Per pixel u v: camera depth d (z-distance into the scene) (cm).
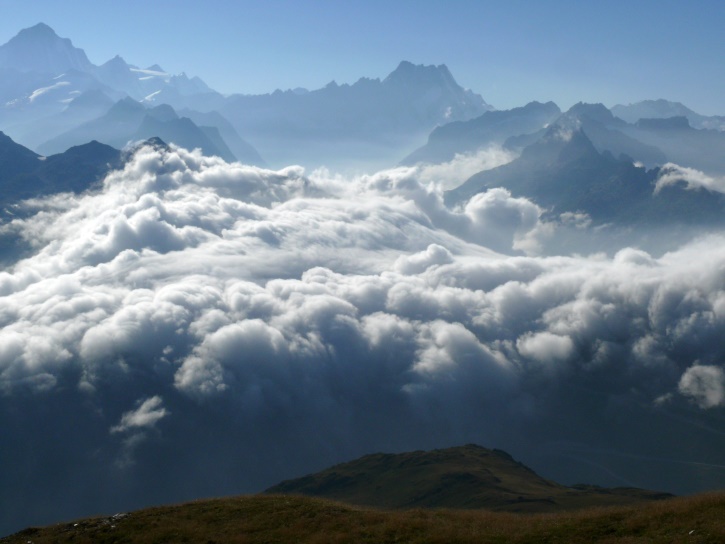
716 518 5362
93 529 6694
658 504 6172
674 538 5138
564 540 5547
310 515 6669
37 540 6562
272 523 6494
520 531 5875
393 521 6275
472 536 5741
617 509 6372
